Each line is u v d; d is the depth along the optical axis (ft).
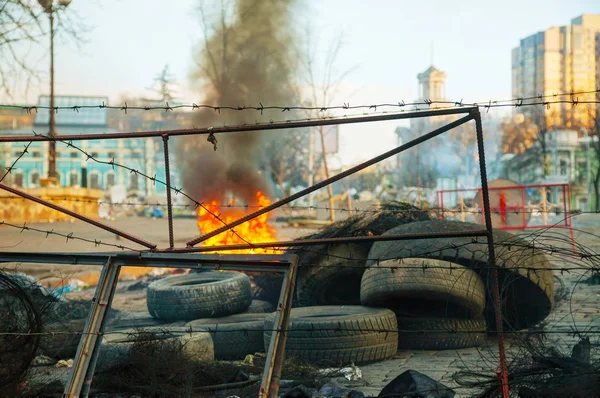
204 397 19.38
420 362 25.96
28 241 86.33
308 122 16.71
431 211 38.88
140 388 19.51
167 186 17.83
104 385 20.15
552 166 291.17
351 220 36.35
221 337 27.91
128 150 341.21
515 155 331.36
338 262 34.47
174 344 21.53
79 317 28.94
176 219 172.55
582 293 40.70
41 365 23.48
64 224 140.15
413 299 30.22
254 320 32.37
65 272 55.93
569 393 16.74
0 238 89.15
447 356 27.04
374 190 247.70
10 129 337.31
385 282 28.40
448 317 29.73
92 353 15.49
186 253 16.16
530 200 86.12
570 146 290.15
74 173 344.08
